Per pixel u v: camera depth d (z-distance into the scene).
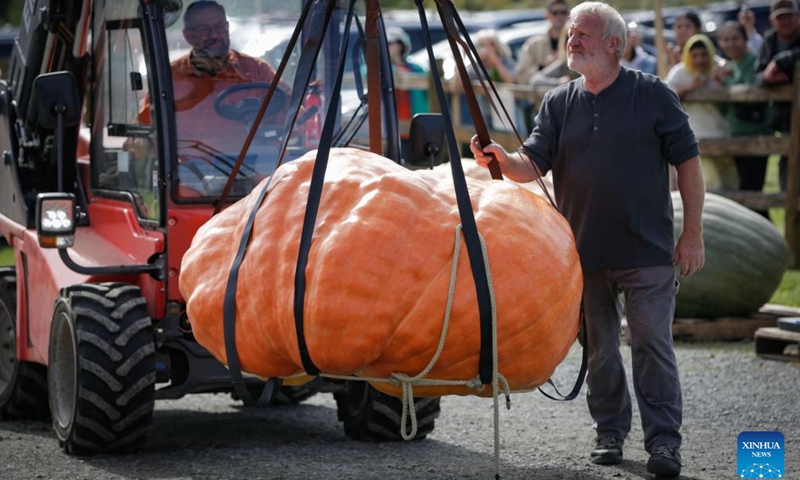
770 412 8.08
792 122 13.80
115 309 7.02
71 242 7.12
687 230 6.31
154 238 7.19
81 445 7.05
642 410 6.31
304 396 9.23
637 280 6.29
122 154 7.75
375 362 5.04
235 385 5.36
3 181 9.12
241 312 5.20
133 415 6.95
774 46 13.90
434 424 7.66
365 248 4.91
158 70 7.21
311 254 5.00
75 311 6.99
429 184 5.20
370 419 7.47
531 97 14.99
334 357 4.92
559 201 6.46
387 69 7.68
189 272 5.50
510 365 5.07
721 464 6.62
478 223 5.05
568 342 5.24
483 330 4.92
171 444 7.62
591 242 6.32
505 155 5.92
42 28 8.55
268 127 7.38
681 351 10.42
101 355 6.90
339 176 5.20
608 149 6.24
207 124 7.27
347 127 7.56
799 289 12.77
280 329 5.07
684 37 14.88
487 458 6.98
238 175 7.25
